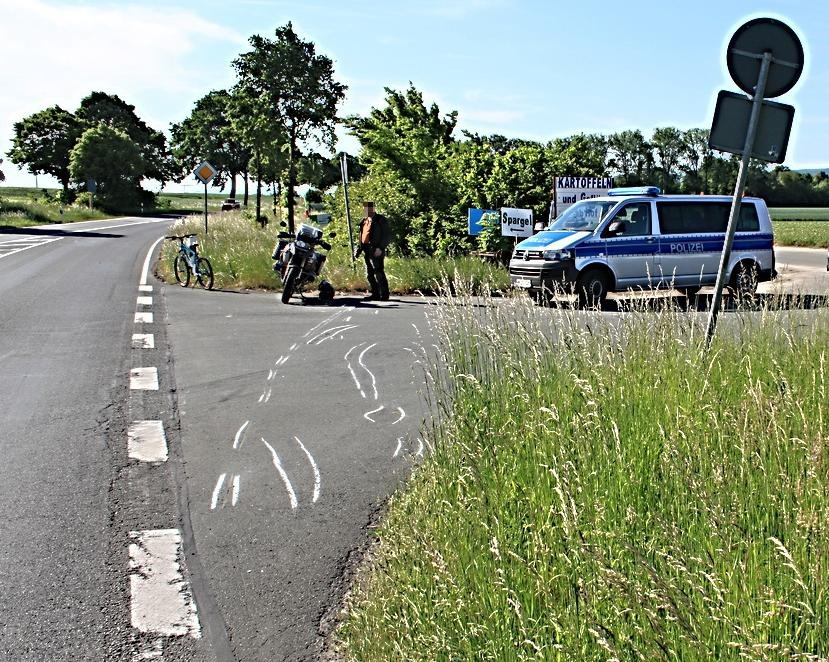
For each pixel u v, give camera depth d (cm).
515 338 551
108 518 517
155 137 11925
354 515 521
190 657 366
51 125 11438
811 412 446
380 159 2183
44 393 830
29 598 418
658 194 1680
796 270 2400
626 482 377
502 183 2142
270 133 3591
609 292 1678
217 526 505
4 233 4119
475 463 430
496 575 320
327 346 1082
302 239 1561
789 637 256
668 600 256
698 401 461
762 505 340
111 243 3522
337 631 380
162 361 991
